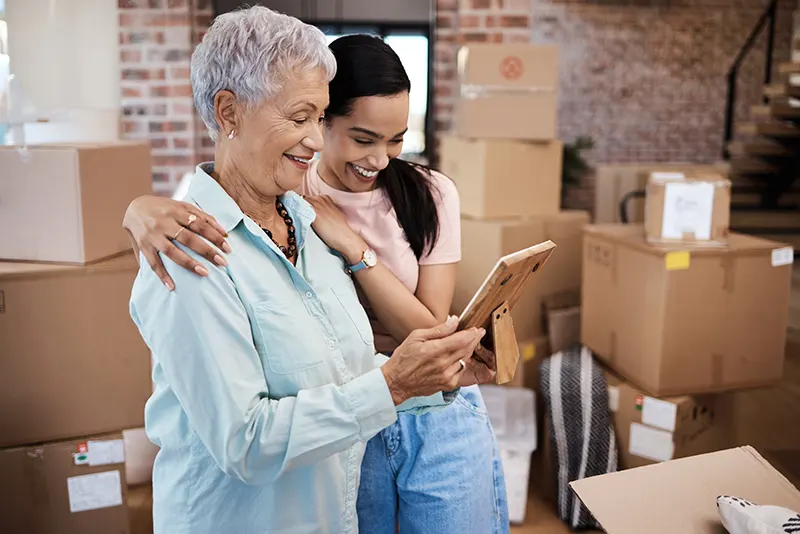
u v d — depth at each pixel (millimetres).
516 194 3232
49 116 3711
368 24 7207
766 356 2637
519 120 3225
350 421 1119
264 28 1101
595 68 6738
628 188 5312
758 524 1085
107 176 2141
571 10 6629
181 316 1080
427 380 1173
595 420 2711
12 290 2014
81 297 2078
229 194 1208
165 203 1130
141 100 4418
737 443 2900
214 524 1196
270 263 1191
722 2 6688
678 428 2590
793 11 6762
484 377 1407
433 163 4559
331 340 1238
